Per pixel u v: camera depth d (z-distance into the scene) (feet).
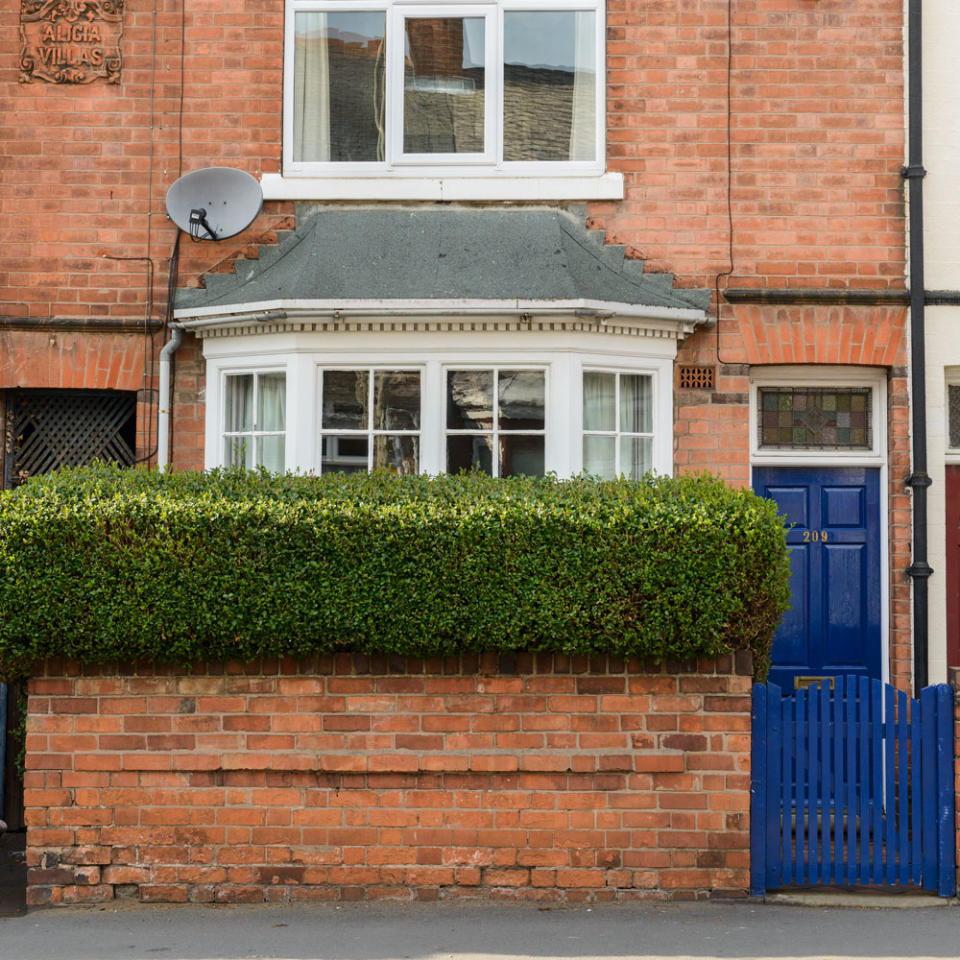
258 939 20.35
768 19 29.43
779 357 28.86
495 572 21.63
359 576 21.74
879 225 29.07
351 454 27.81
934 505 28.71
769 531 21.88
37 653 22.16
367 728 22.38
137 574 21.77
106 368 29.22
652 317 27.66
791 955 19.62
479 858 22.33
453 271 27.68
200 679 22.50
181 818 22.45
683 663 22.31
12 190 29.53
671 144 29.35
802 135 29.25
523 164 29.60
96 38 29.76
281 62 29.76
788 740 22.59
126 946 20.08
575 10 29.91
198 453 29.09
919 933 20.67
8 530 21.89
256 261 29.22
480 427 27.71
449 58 29.94
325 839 22.39
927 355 28.84
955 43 29.30
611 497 22.16
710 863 22.24
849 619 29.45
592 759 22.24
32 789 22.52
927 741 22.62
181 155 29.63
